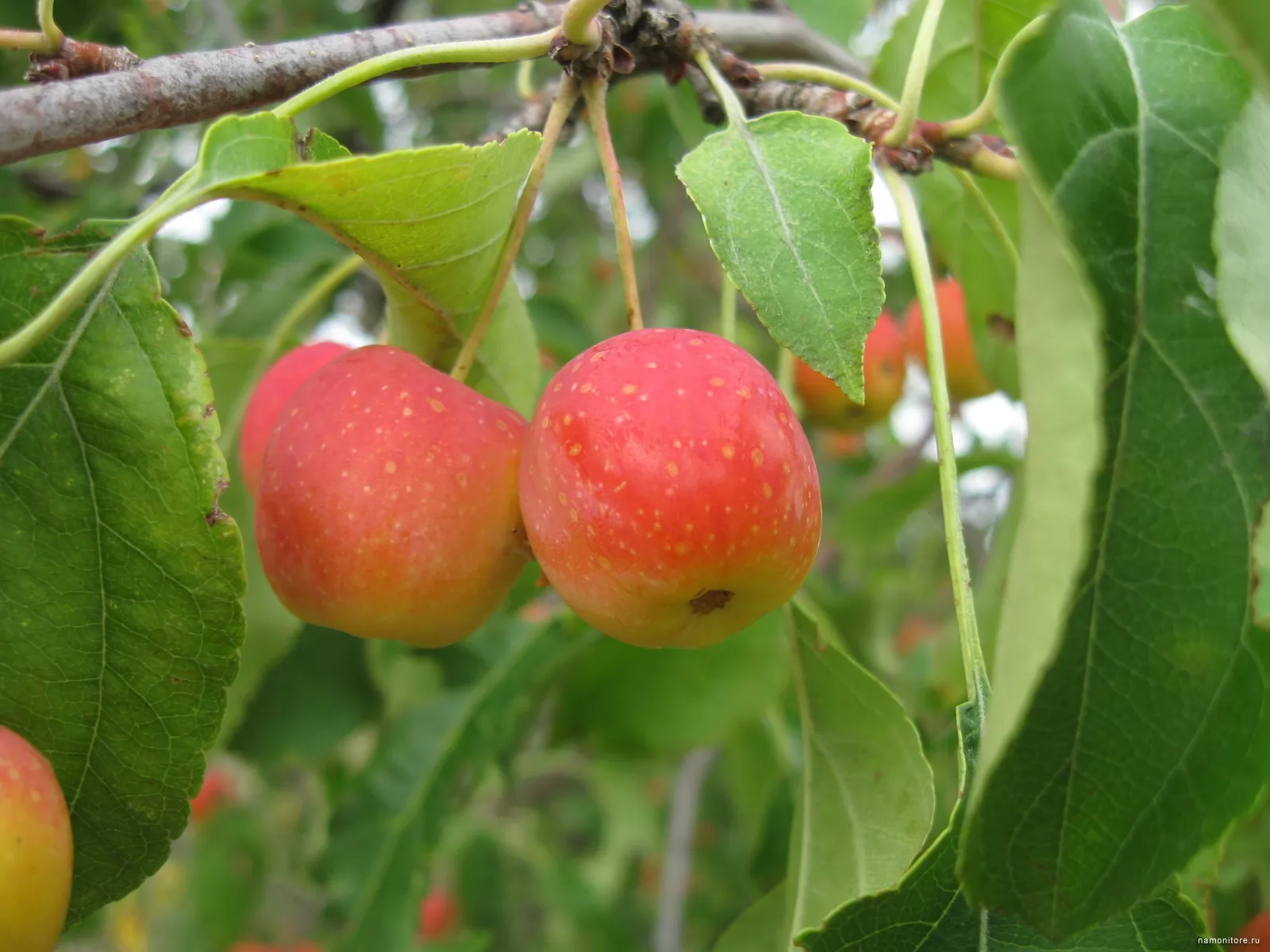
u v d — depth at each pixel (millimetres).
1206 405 86
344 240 103
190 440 100
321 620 111
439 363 128
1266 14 73
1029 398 79
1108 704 86
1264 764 87
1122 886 87
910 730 124
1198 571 86
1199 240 89
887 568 316
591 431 100
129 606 101
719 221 101
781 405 104
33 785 90
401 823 210
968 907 100
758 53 179
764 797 236
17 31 107
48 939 91
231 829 360
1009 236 154
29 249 99
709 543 98
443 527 106
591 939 339
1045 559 77
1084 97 90
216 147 89
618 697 187
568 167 248
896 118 126
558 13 135
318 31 268
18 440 98
